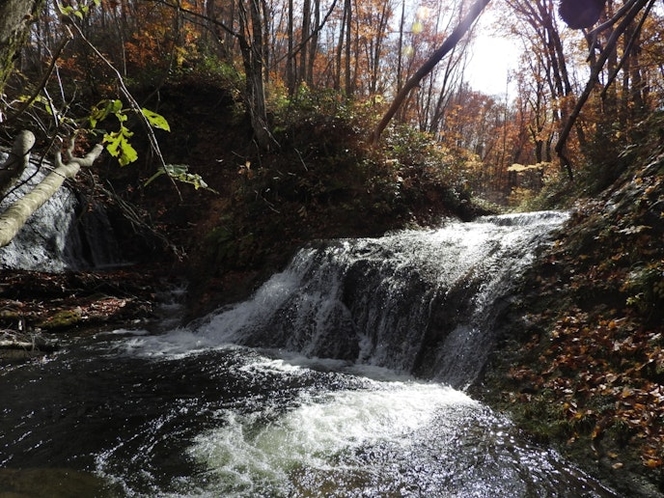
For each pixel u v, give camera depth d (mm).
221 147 14086
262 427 4516
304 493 3473
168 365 6352
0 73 1018
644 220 5387
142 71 14875
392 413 4789
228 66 15445
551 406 4418
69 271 10109
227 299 9125
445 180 12922
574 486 3498
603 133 9953
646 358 4211
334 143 11766
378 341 7035
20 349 6504
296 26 25062
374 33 22531
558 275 5777
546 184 14477
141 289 9891
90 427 4504
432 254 7723
